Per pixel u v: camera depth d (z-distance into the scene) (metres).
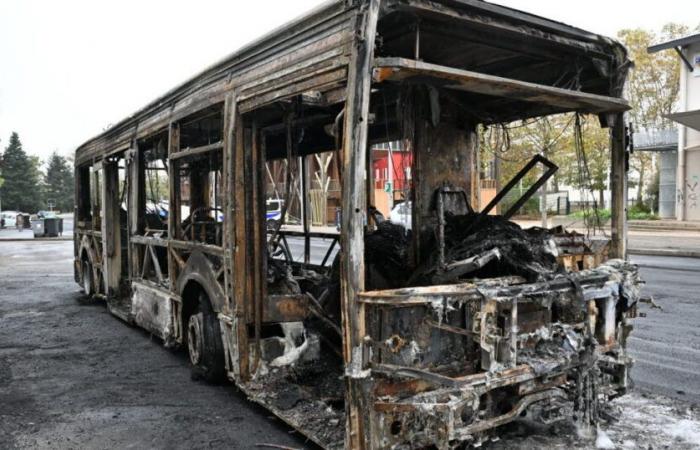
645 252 17.92
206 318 5.67
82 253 11.29
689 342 7.05
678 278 12.40
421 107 4.86
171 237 6.32
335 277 5.45
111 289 9.35
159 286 6.90
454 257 4.20
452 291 3.33
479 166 5.54
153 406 5.15
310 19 3.82
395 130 5.80
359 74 3.30
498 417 3.54
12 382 5.91
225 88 4.98
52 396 5.46
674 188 28.95
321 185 7.30
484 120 5.35
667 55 30.88
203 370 5.69
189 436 4.47
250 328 4.88
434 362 3.65
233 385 5.71
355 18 3.39
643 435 4.31
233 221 4.83
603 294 4.02
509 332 3.49
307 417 4.25
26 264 18.67
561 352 3.76
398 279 4.84
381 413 3.41
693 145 26.23
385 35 4.07
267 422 4.74
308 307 5.01
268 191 7.16
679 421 4.58
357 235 3.34
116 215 9.37
